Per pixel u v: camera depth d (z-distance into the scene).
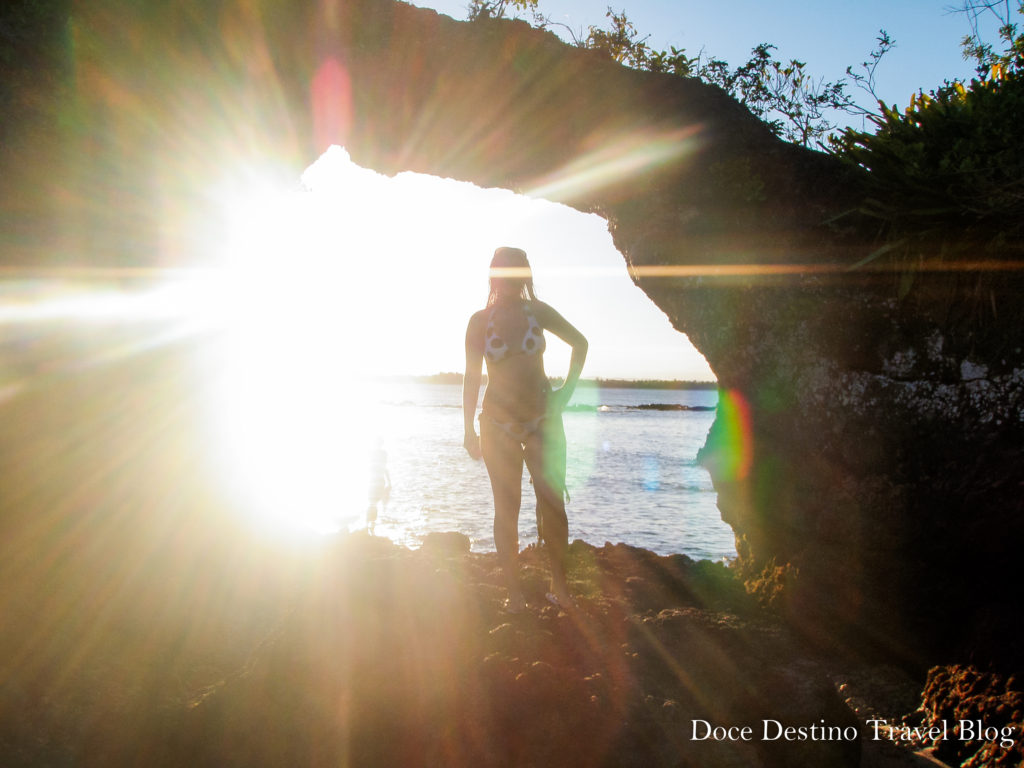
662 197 7.25
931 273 5.98
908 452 5.97
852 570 6.14
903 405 6.00
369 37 7.10
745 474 7.13
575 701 3.98
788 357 6.56
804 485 6.58
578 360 4.57
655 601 5.83
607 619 4.83
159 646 4.96
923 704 5.27
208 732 4.16
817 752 4.12
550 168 7.61
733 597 6.59
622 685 4.13
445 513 15.98
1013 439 5.70
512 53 7.36
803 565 6.36
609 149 7.32
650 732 3.93
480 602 4.80
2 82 5.12
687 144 7.22
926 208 5.76
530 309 4.50
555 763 3.82
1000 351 5.77
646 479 25.39
